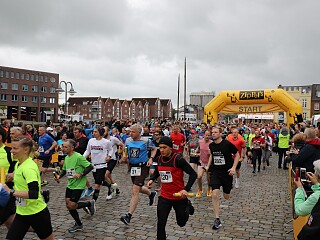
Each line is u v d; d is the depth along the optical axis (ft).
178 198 15.48
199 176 28.27
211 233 19.20
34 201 12.73
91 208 20.85
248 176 40.73
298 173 13.19
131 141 22.24
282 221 21.83
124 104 351.46
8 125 36.55
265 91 69.77
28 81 252.83
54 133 47.57
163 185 15.70
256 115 162.91
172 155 15.49
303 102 250.16
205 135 28.37
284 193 30.71
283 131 47.42
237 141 32.07
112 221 20.88
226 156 20.77
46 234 13.19
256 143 42.91
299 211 10.97
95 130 23.97
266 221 21.76
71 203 18.37
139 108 359.25
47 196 15.24
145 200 26.86
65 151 18.66
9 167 15.99
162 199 15.66
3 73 239.91
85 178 19.08
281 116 212.02
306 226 10.16
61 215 21.89
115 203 25.54
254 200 27.68
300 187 12.55
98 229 19.29
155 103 367.04
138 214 22.62
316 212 10.14
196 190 31.76
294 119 67.00
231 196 29.09
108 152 24.34
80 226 18.93
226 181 21.06
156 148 26.45
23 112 254.27
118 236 18.25
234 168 20.79
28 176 12.40
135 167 21.42
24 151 12.78
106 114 334.24
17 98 247.70
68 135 45.75
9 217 15.16
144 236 18.34
